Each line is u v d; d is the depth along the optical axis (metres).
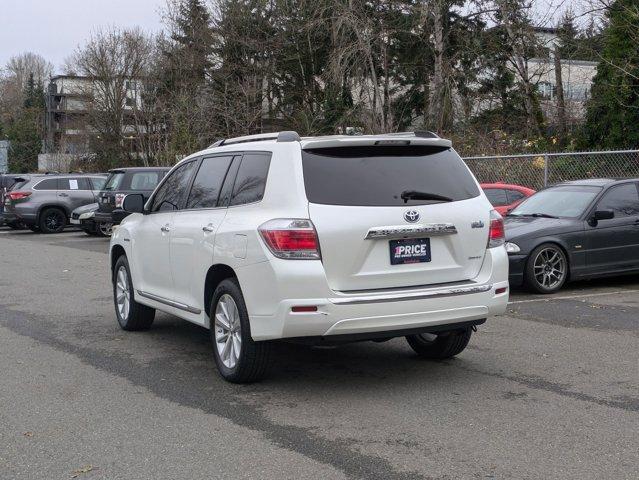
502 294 6.18
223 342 6.43
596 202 11.15
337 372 6.75
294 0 38.25
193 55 41.03
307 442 4.95
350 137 5.99
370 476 4.36
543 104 29.20
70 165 47.31
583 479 4.27
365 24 28.19
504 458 4.61
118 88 45.72
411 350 7.60
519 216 11.58
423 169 6.11
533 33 28.28
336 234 5.62
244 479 4.36
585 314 9.23
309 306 5.52
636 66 20.73
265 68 40.00
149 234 7.82
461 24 30.56
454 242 6.00
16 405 5.88
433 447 4.81
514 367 6.80
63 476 4.46
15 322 9.41
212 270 6.45
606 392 5.96
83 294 11.75
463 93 29.53
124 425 5.37
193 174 7.32
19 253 18.62
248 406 5.77
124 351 7.73
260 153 6.24
